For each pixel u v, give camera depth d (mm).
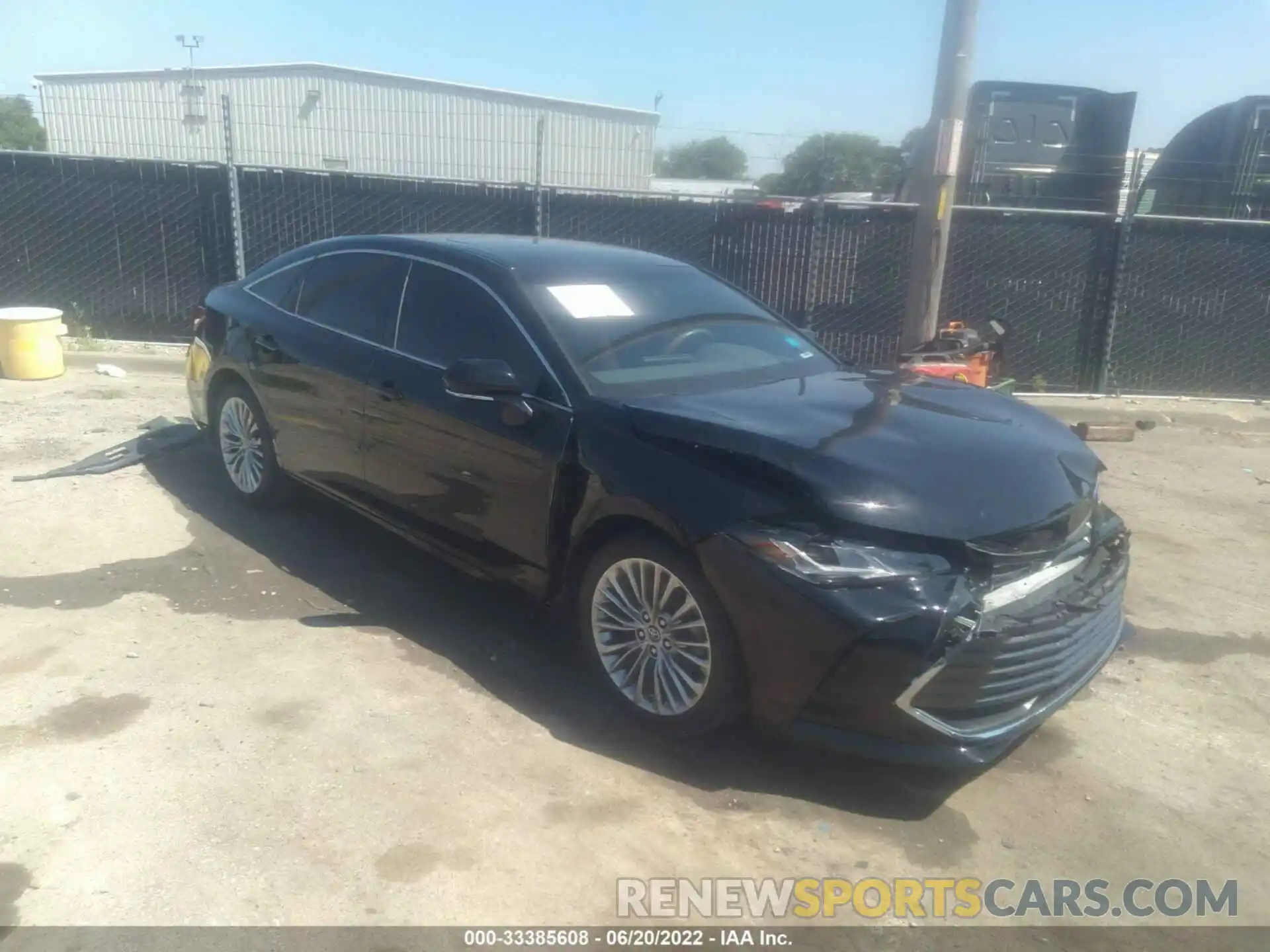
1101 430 8906
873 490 3449
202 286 10430
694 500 3607
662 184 24234
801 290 10078
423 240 5191
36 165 10148
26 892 2975
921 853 3371
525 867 3180
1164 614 5379
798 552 3391
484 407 4395
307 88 20469
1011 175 11945
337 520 5984
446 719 3971
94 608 4746
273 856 3164
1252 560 6219
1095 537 3975
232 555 5430
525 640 4645
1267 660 4895
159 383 9164
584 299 4645
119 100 18156
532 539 4223
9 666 4191
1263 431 9516
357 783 3541
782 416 3965
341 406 5133
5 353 8906
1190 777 3883
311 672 4266
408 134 14547
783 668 3426
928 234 8602
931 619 3275
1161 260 10109
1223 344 10375
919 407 4258
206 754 3660
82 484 6371
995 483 3615
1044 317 10195
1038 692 3611
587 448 3980
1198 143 12242
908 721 3344
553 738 3879
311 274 5645
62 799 3375
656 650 3861
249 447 5988
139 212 10258
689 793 3594
